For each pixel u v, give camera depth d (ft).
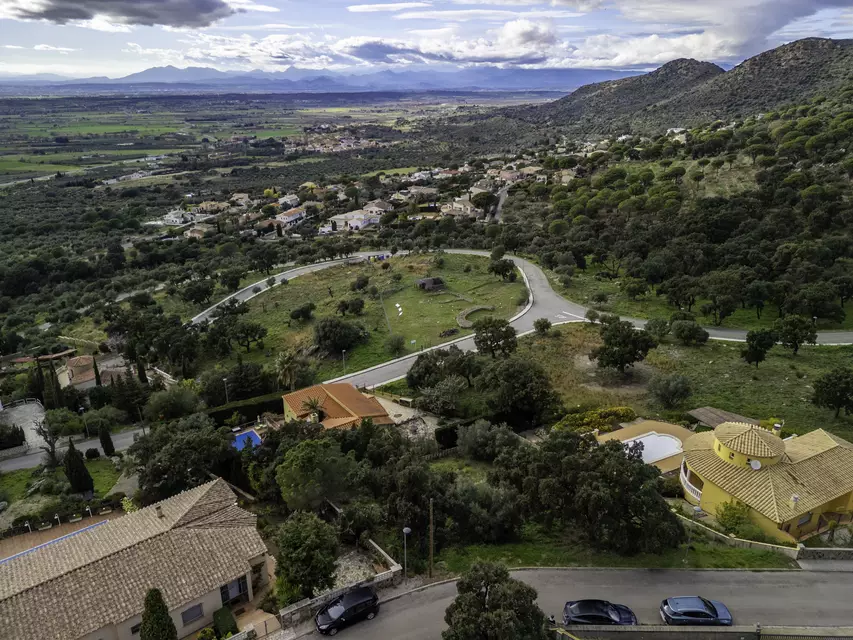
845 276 323.37
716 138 609.42
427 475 149.38
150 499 176.86
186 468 179.32
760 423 204.44
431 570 129.70
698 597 115.14
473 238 550.77
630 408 226.79
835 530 145.38
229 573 120.26
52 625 105.29
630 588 124.47
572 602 114.32
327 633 113.29
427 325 350.02
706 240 415.85
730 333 307.78
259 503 171.63
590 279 418.31
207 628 114.73
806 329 267.59
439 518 142.20
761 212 433.48
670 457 184.65
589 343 302.25
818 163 489.26
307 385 285.23
